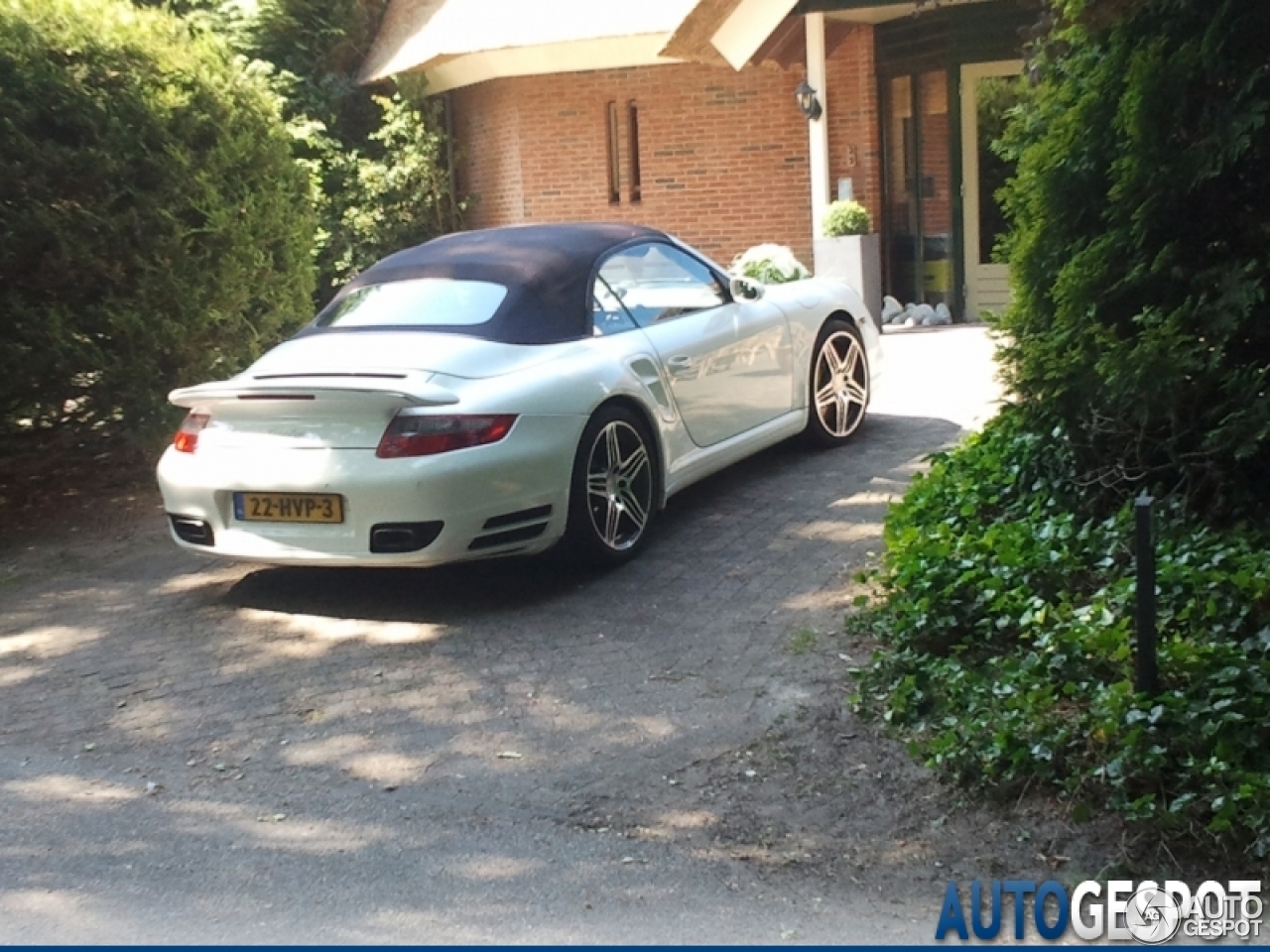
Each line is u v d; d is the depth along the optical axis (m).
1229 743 4.25
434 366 6.27
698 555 6.85
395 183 18.97
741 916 3.88
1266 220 5.77
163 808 4.69
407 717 5.27
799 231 17.20
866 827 4.34
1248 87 5.40
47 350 8.37
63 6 8.79
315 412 6.13
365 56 20.39
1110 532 5.92
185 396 6.38
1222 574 5.23
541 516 6.24
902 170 16.30
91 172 8.45
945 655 5.29
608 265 7.26
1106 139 6.02
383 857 4.30
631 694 5.32
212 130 9.29
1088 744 4.41
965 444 7.59
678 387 7.17
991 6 15.09
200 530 6.47
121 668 5.93
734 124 17.27
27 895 4.14
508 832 4.41
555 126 18.03
